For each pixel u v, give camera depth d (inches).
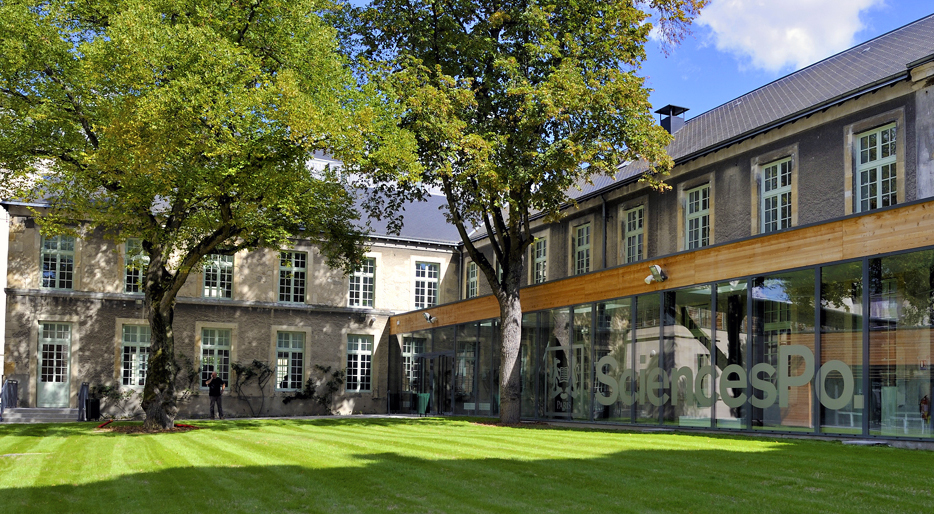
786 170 735.7
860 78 694.5
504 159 701.9
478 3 790.5
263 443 548.4
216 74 585.9
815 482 329.4
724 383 642.8
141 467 416.2
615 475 358.9
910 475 348.5
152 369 727.7
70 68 653.9
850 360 540.1
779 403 592.1
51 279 1102.4
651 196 907.4
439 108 693.9
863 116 657.0
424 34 772.0
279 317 1244.5
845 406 540.1
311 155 673.6
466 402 1069.1
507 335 816.3
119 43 558.3
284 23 668.7
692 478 346.0
